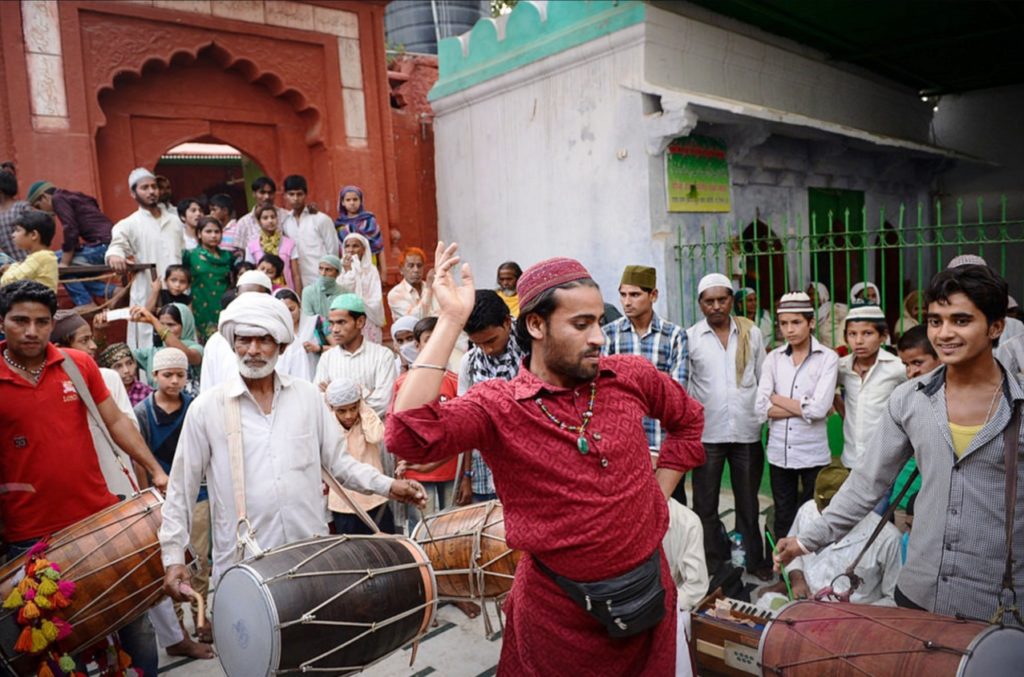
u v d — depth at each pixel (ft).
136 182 19.79
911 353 11.96
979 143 35.17
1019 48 28.32
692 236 22.84
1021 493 6.94
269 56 25.04
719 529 14.70
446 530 9.66
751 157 24.64
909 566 7.84
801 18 24.23
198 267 20.68
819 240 28.48
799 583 11.60
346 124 26.73
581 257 24.03
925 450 7.53
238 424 9.28
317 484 9.75
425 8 41.50
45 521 9.46
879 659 6.68
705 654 10.26
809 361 13.98
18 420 9.27
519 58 25.04
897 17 24.26
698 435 7.07
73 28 21.15
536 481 5.85
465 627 12.89
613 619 5.76
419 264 22.93
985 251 34.94
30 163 20.56
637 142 21.84
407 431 5.63
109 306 18.20
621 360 6.67
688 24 22.56
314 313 19.22
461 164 28.48
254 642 7.22
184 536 8.93
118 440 10.46
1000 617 6.89
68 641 8.51
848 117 29.89
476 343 11.25
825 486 12.32
